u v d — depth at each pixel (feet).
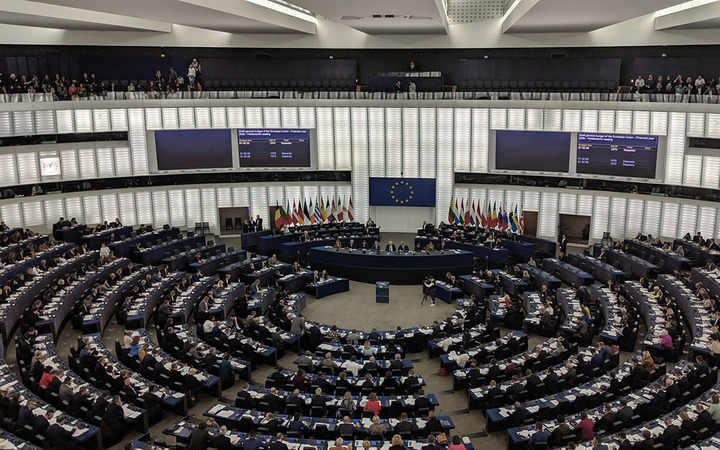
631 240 115.65
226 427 57.26
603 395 59.47
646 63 126.41
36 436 53.06
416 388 65.16
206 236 137.69
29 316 77.51
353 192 138.82
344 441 53.11
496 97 126.82
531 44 133.49
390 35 138.41
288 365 76.28
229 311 91.81
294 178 136.77
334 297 102.01
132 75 137.80
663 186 116.88
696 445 48.91
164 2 85.25
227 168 134.00
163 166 130.11
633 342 76.74
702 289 83.35
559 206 131.03
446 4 132.98
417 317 93.15
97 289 87.76
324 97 132.26
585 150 122.83
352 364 68.54
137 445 51.75
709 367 67.77
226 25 120.57
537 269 105.29
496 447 58.13
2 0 94.07
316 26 139.85
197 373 66.59
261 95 130.93
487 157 131.23
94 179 125.29
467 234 123.03
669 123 114.32
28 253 100.53
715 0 100.68
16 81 123.95
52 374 62.03
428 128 133.18
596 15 101.19
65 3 83.25
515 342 74.38
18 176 118.11
